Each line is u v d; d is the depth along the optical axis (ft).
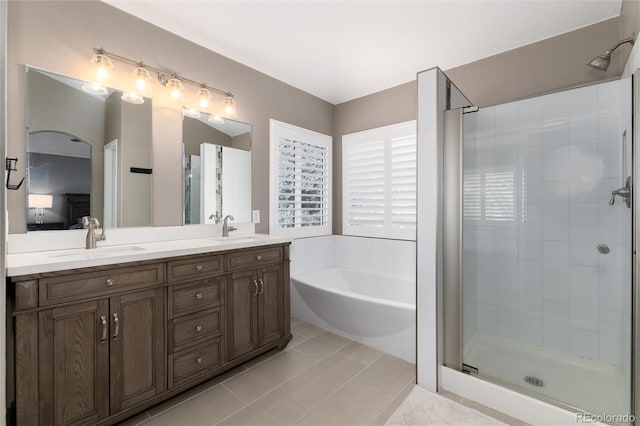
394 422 5.38
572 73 7.53
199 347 6.22
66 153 6.12
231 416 5.53
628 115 5.22
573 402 5.25
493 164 6.82
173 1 6.57
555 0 6.45
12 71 5.51
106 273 4.96
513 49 8.39
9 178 5.46
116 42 6.74
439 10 6.81
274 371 7.07
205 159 8.42
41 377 4.32
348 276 11.74
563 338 6.33
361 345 8.44
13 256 5.11
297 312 10.35
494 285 6.91
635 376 4.70
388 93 11.21
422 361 6.54
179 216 7.84
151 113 7.33
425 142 6.61
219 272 6.61
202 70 8.32
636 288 4.67
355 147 12.11
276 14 7.01
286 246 8.27
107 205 6.63
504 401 5.68
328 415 5.57
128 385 5.19
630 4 6.04
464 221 6.70
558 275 6.37
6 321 4.25
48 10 5.87
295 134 11.12
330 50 8.58
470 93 9.14
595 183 5.95
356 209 12.13
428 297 6.49
